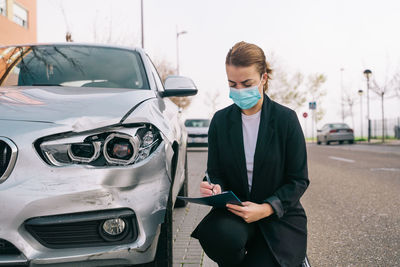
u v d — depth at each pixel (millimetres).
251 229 1856
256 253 1792
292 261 1739
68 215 1945
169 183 2338
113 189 2004
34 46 3664
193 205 5262
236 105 1972
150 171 2158
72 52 3564
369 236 3912
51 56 3480
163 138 2352
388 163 11062
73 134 2033
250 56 1752
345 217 4703
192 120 19297
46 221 1908
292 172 1851
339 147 22625
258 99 1793
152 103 2604
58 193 1910
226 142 1924
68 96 2416
